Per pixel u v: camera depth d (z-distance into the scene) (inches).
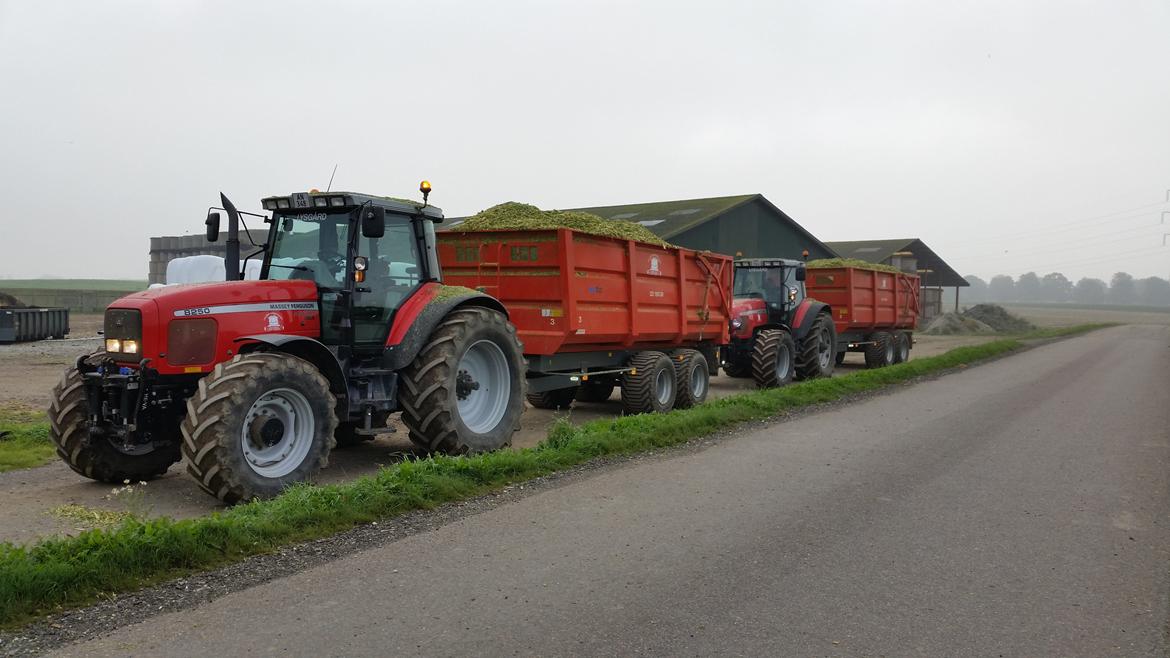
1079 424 414.9
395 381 302.8
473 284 406.3
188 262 690.8
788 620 161.0
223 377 243.1
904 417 438.0
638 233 449.4
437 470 260.5
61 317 1098.1
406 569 186.7
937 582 183.8
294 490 233.5
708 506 246.7
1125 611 168.1
